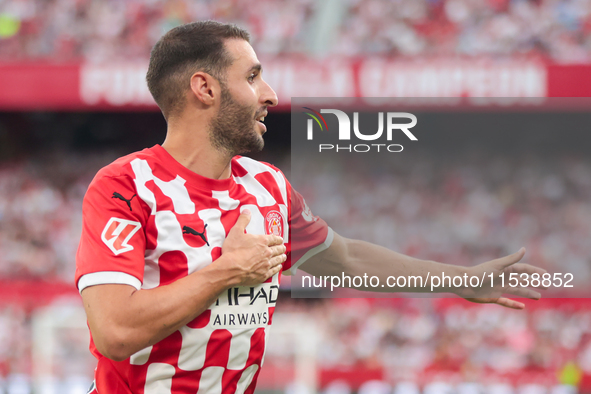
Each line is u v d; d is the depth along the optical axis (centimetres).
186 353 325
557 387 1427
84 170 2475
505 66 1639
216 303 330
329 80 1700
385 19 2011
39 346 1415
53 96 1794
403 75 1673
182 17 2088
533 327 1491
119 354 299
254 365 358
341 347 1535
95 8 2061
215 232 337
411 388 1468
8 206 2241
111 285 301
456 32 1962
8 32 2020
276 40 2033
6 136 2512
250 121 344
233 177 366
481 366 1480
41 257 2067
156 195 326
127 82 1783
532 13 1945
